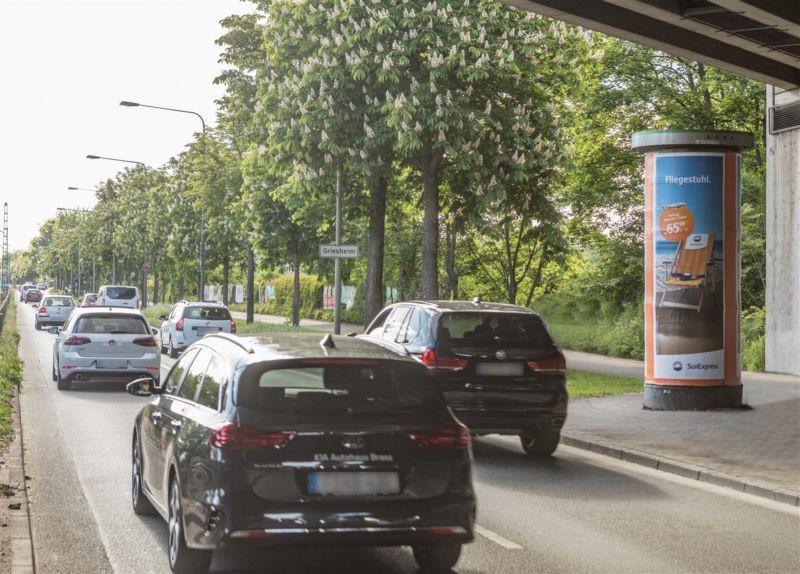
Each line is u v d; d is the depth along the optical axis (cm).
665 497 980
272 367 628
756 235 2927
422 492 619
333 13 2167
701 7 1496
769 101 2250
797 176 2175
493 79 2211
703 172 1599
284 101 2294
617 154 3378
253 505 595
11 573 638
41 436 1348
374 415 626
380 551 745
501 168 2234
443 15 2084
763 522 870
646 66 3234
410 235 3772
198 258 5009
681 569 701
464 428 647
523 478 1080
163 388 834
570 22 1552
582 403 1742
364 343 707
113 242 8544
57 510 871
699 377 1620
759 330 2602
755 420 1502
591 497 974
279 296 6612
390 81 2138
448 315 1180
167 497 695
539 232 2417
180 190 5112
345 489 606
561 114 2436
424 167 2375
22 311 8844
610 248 3244
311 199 2684
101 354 2006
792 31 1527
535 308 3569
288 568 690
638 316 2903
